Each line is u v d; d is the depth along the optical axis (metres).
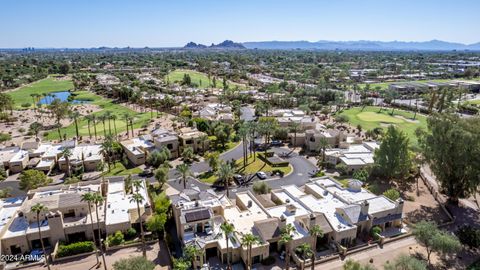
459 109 193.25
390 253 66.38
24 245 66.88
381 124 168.25
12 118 176.50
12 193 94.56
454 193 86.25
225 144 137.50
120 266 54.16
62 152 109.94
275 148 134.38
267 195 85.62
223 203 80.12
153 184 98.38
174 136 126.75
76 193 77.25
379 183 100.25
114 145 124.56
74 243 67.19
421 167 113.81
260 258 63.44
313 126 148.25
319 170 110.94
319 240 68.88
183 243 65.44
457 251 63.78
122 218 73.12
